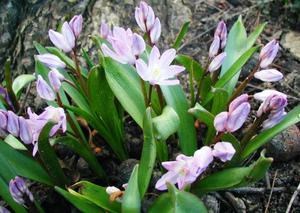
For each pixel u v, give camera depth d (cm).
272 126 29
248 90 40
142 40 28
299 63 42
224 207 33
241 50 36
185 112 32
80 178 35
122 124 36
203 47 44
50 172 30
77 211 33
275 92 29
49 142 28
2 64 45
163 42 43
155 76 28
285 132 35
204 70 33
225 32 32
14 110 37
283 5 47
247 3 48
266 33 45
